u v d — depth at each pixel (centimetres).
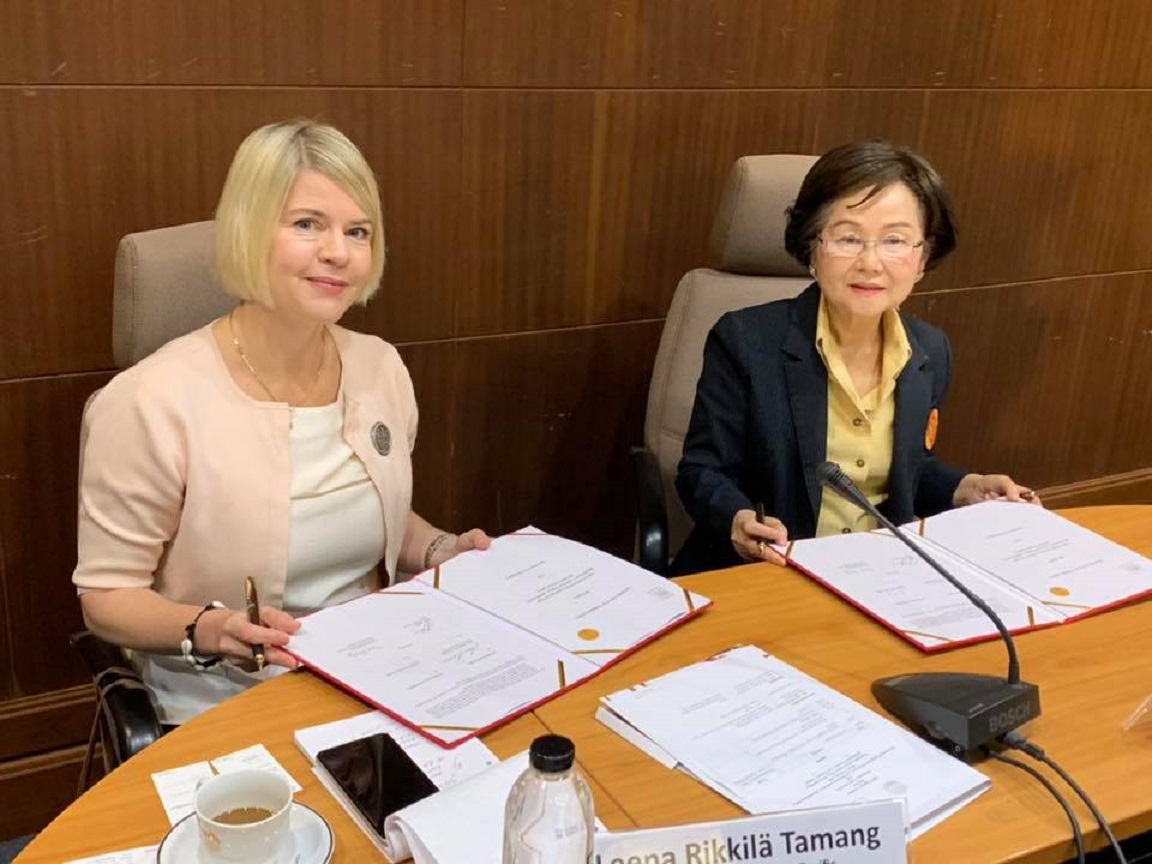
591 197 245
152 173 200
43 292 198
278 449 158
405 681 127
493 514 260
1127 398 346
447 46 220
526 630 139
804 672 135
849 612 150
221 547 156
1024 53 284
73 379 205
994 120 287
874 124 271
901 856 101
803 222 186
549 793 87
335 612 141
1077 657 141
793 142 263
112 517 153
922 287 295
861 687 132
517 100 230
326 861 99
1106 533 179
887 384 192
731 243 225
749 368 193
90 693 224
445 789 107
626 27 236
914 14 266
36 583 213
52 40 186
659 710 123
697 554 200
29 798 223
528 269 244
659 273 258
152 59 194
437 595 146
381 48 213
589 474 268
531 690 127
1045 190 303
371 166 219
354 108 214
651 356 264
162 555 159
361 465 167
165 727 153
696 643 141
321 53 208
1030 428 331
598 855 97
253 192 150
